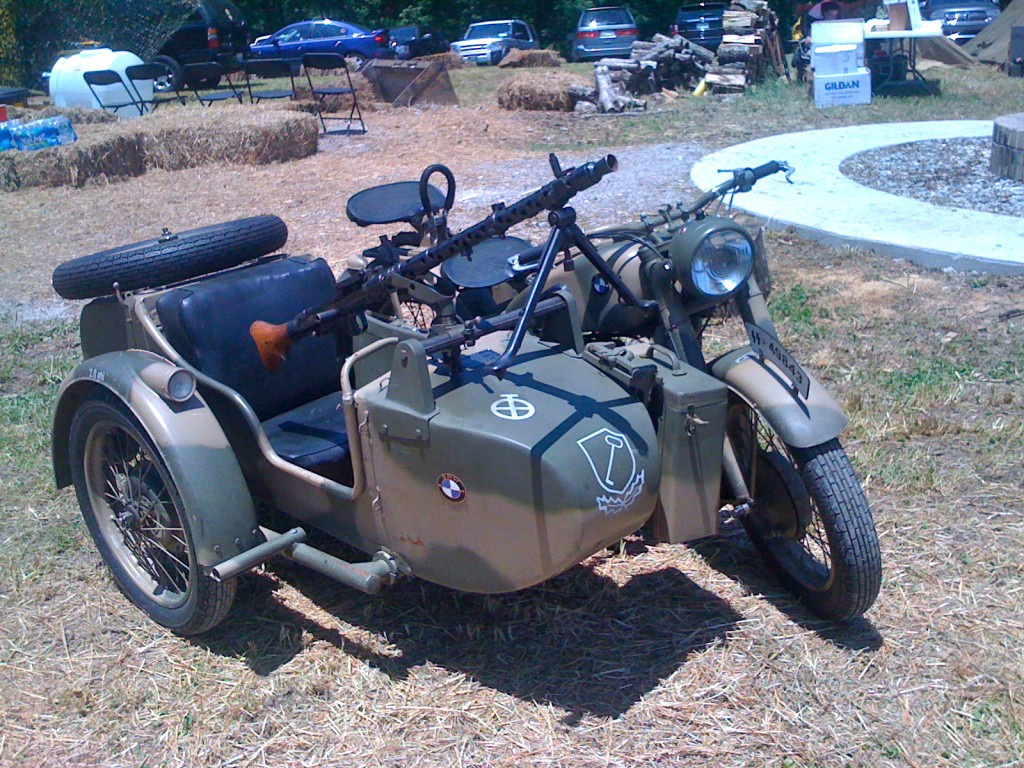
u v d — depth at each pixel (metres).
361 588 2.99
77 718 3.02
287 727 2.94
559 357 3.14
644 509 2.88
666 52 15.33
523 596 3.48
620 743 2.82
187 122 11.88
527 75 14.56
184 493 3.09
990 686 2.98
